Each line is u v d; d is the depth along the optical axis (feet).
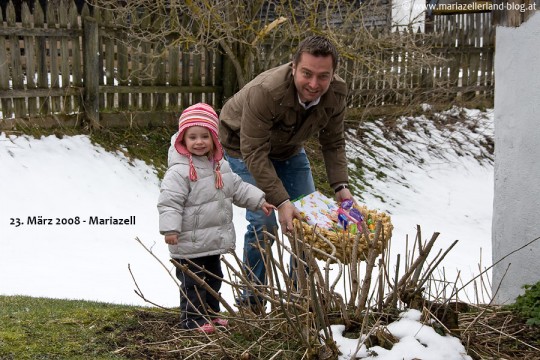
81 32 37.11
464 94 53.93
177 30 38.73
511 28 16.57
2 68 34.55
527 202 16.30
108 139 37.65
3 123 34.65
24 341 12.59
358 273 13.19
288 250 12.33
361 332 11.27
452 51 53.01
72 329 13.51
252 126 14.19
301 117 14.57
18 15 54.65
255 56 42.68
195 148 14.06
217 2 38.75
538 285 15.30
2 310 15.58
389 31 46.78
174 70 40.27
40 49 35.73
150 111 39.86
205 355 12.16
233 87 42.19
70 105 37.27
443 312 12.50
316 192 14.92
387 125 48.75
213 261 14.55
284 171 16.38
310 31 41.14
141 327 13.83
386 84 49.39
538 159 16.03
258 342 11.87
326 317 11.65
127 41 38.50
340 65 46.06
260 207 14.57
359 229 13.19
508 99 16.71
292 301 11.79
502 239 16.94
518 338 13.32
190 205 14.05
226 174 14.44
